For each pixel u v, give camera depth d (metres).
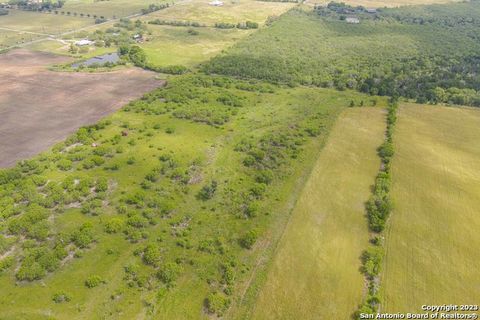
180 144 111.12
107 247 75.38
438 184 95.31
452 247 76.94
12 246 75.06
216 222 82.69
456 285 69.00
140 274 69.81
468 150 110.12
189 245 76.06
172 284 67.81
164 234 78.94
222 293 67.12
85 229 77.12
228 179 96.38
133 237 76.88
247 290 67.62
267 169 100.00
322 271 71.44
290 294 67.00
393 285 68.69
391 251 75.94
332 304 65.44
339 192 92.25
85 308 63.44
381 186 92.00
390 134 116.56
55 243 75.56
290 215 84.88
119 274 69.94
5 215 81.19
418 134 118.62
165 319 62.38
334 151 108.94
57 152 105.69
